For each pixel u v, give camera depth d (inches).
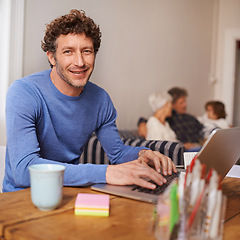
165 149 90.1
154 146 92.0
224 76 229.8
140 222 30.6
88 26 47.4
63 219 30.7
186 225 27.3
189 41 204.2
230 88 230.2
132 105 165.8
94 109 58.9
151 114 176.7
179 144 90.5
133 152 58.7
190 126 173.8
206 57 220.4
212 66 226.2
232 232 30.0
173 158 89.2
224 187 47.3
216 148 38.3
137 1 165.5
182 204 27.9
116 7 154.0
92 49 48.4
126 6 159.5
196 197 28.3
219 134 36.9
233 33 228.7
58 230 28.0
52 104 53.5
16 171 43.1
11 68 113.1
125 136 144.7
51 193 32.4
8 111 48.3
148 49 174.1
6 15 111.6
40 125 53.2
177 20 193.3
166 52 186.7
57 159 57.4
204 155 36.4
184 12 198.4
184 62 201.3
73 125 56.5
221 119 183.2
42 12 121.7
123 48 159.2
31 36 118.7
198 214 27.8
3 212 32.2
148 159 52.2
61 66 48.6
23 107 48.6
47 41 49.6
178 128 171.0
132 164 42.7
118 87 158.1
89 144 102.6
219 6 228.2
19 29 113.7
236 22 228.8
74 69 48.2
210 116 185.5
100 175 41.4
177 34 194.1
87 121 58.3
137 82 168.4
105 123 62.3
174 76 194.1
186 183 32.3
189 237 27.2
